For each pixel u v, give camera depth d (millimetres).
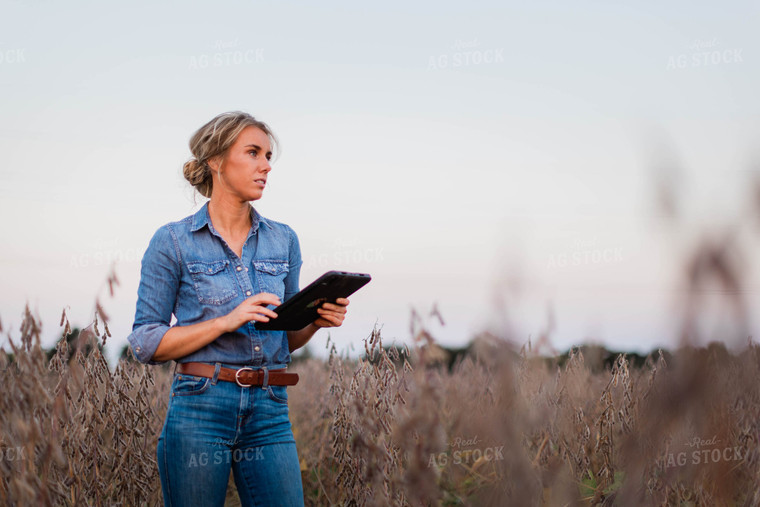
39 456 2467
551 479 1320
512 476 1121
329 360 3705
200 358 2824
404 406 2480
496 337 1016
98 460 3295
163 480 2855
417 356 1648
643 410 886
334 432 3529
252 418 2873
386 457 2443
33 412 2287
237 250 3086
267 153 3078
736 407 1094
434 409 1688
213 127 2980
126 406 3510
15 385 2268
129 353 3695
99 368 3273
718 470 1059
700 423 875
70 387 2926
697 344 741
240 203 3086
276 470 2861
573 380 2684
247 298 2975
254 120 3053
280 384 2955
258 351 2877
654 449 1054
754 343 710
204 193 3234
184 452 2771
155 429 3824
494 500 1151
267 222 3260
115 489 3469
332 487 3996
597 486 2684
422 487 1765
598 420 3006
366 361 2992
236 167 2982
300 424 5539
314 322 3055
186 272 2961
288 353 3055
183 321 2971
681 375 796
